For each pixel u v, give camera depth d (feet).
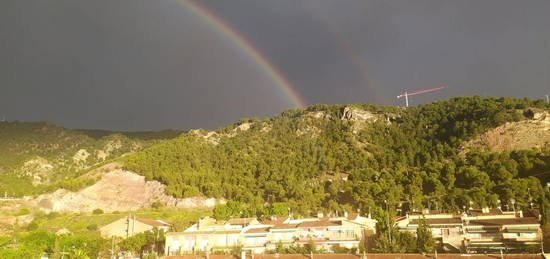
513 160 492.54
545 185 434.71
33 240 398.62
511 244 271.90
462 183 495.41
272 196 609.83
